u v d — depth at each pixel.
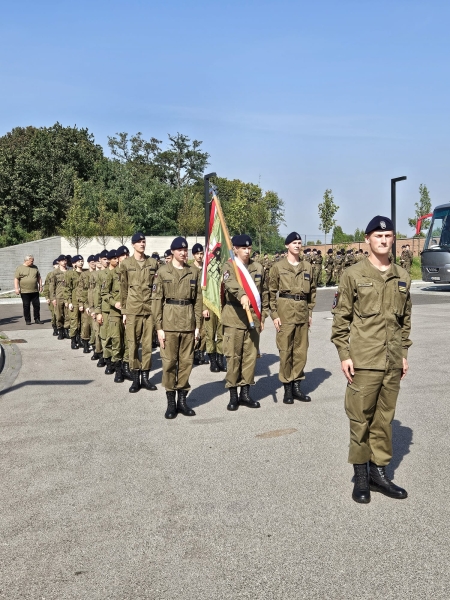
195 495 4.46
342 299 4.41
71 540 3.82
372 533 3.80
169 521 4.05
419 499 4.29
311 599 3.10
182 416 6.76
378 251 4.30
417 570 3.35
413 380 8.14
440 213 24.03
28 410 7.20
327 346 11.31
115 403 7.49
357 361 4.31
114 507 4.30
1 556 3.64
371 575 3.31
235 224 56.03
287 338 7.09
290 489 4.53
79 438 6.00
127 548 3.70
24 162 49.28
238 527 3.93
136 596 3.17
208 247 7.31
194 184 84.12
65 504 4.38
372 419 4.43
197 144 85.00
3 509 4.32
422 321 14.38
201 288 7.03
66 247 42.19
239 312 6.95
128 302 8.17
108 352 9.44
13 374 9.49
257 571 3.38
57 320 13.74
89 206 51.19
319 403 7.13
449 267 23.02
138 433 6.12
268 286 7.29
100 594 3.20
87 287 11.45
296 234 7.27
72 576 3.39
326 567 3.40
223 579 3.31
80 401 7.63
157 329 6.72
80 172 60.44
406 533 3.79
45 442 5.90
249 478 4.77
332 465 5.01
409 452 5.28
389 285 4.32
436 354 10.00
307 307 7.22
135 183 60.72
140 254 8.36
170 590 3.22
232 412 6.85
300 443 5.61
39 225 50.31
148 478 4.84
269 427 6.18
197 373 9.33
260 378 8.75
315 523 3.96
